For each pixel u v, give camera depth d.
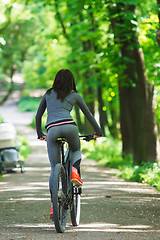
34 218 11.38
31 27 69.88
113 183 19.25
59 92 9.73
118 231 9.71
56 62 45.97
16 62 74.50
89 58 32.91
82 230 9.82
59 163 9.57
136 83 26.48
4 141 23.28
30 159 34.66
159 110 35.78
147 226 10.34
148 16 25.22
